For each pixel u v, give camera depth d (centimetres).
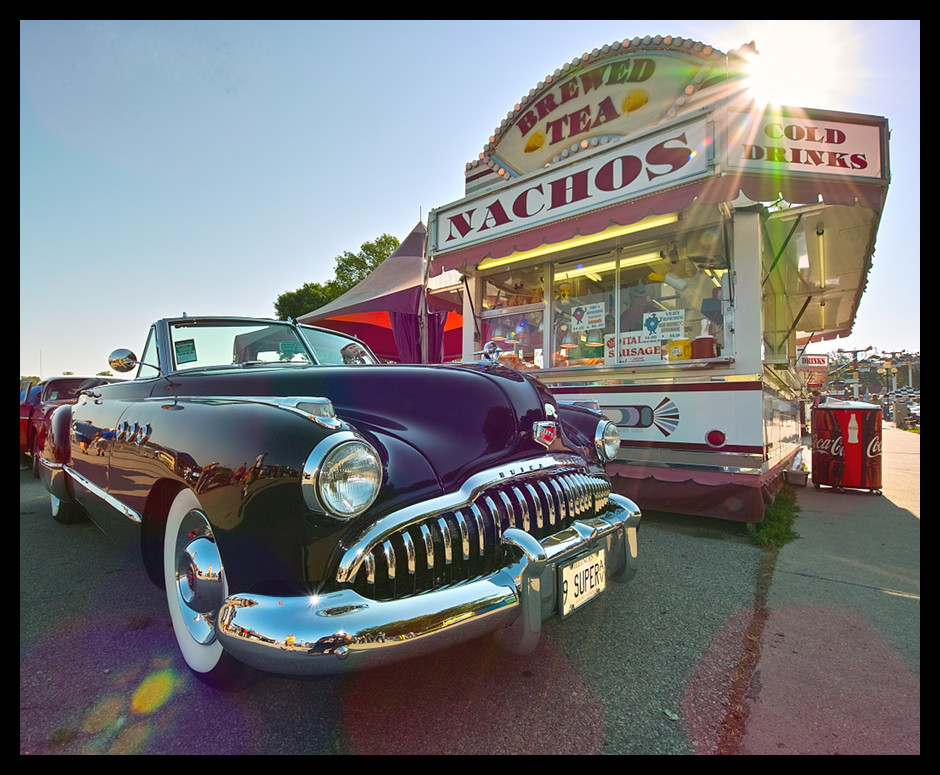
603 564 220
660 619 259
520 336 610
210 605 177
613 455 286
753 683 204
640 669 212
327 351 336
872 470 610
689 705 189
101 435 277
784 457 597
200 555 182
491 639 233
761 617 262
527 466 211
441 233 585
